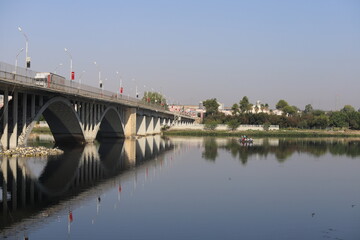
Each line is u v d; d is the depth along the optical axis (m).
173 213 32.75
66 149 75.06
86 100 81.00
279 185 46.31
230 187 44.25
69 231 27.17
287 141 125.69
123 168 55.72
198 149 89.00
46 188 39.59
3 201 34.06
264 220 31.58
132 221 30.06
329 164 66.44
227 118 189.38
